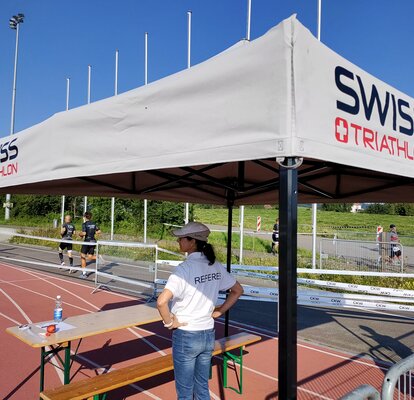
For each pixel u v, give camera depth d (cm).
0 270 1390
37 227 3256
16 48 2848
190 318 300
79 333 413
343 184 500
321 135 201
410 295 800
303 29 197
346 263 1283
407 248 2277
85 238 1270
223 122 214
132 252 1509
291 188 193
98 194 501
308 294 852
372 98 244
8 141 360
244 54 209
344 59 226
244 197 556
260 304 959
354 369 553
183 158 229
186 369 300
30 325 435
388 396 196
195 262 308
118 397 441
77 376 500
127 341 641
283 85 191
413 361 206
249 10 1034
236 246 2231
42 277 1255
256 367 546
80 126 286
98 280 1215
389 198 518
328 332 738
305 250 1970
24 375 500
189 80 231
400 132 270
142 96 252
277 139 190
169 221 2838
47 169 308
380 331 748
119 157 262
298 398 457
